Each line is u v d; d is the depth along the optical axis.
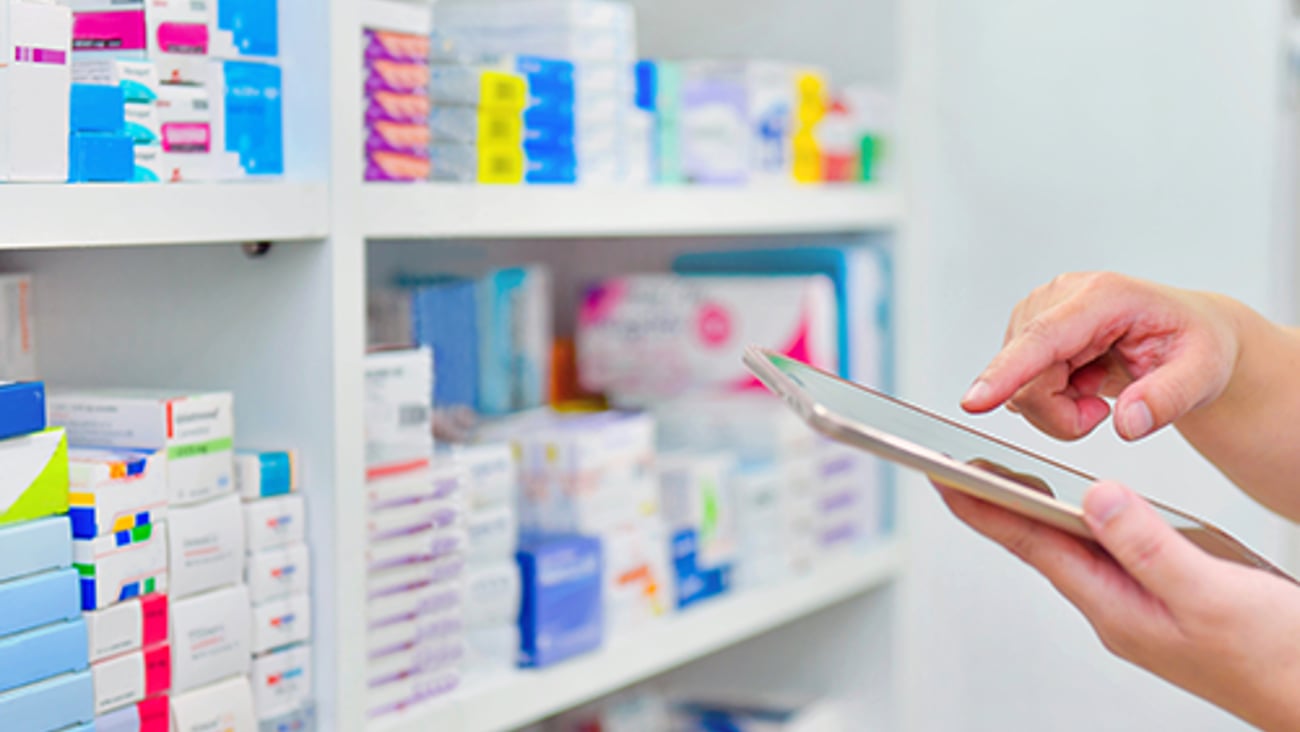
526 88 1.23
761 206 1.50
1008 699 1.86
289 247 1.05
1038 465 0.82
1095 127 1.78
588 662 1.30
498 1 1.31
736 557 1.53
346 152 1.03
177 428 0.95
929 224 1.87
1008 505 0.70
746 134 1.52
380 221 1.07
